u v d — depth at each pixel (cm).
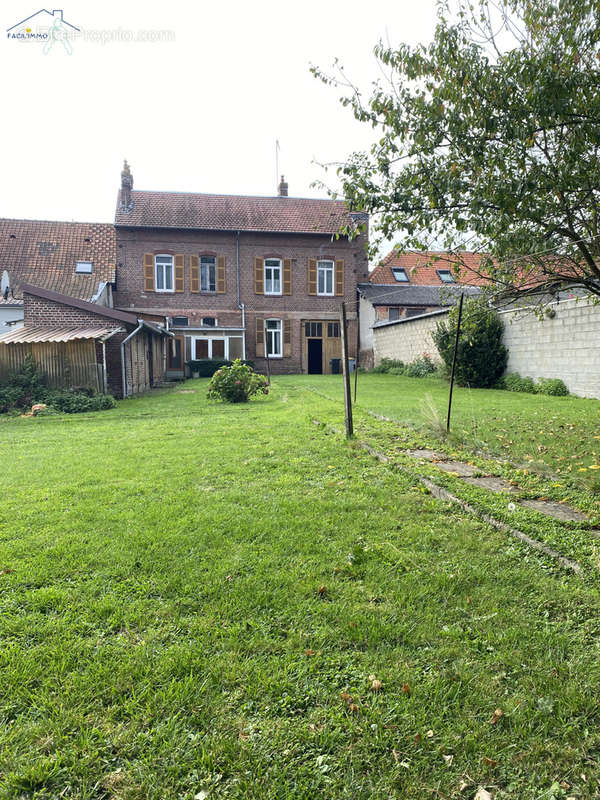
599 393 1191
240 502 429
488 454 604
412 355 2123
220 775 162
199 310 2577
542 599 262
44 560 313
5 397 1273
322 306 2695
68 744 174
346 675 207
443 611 253
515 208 466
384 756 169
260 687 199
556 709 187
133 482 498
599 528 350
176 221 2541
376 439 679
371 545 331
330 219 2728
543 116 440
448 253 628
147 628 239
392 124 517
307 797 155
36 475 537
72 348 1368
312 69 541
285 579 286
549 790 156
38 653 220
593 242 529
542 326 1386
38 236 2470
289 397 1352
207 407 1211
